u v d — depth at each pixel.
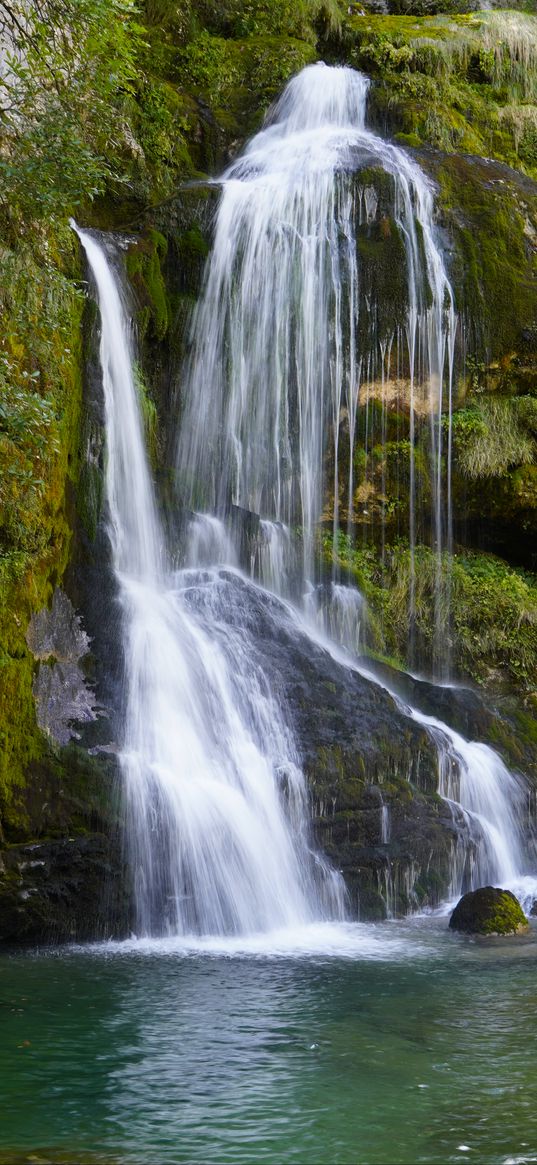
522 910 10.52
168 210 14.98
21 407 9.00
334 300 15.00
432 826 11.08
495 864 11.57
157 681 10.52
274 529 14.07
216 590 12.16
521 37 20.56
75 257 12.52
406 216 15.33
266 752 10.66
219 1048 6.41
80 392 11.72
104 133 11.39
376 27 20.75
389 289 15.07
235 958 8.62
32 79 10.21
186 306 14.60
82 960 8.52
